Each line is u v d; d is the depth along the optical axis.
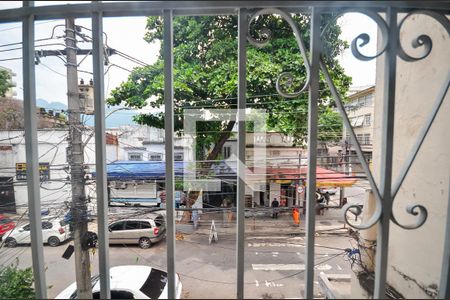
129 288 4.37
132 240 7.38
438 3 1.08
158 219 7.74
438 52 1.61
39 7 1.14
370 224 1.10
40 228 1.21
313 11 1.12
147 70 6.36
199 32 6.16
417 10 1.08
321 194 9.34
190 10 1.22
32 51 1.17
